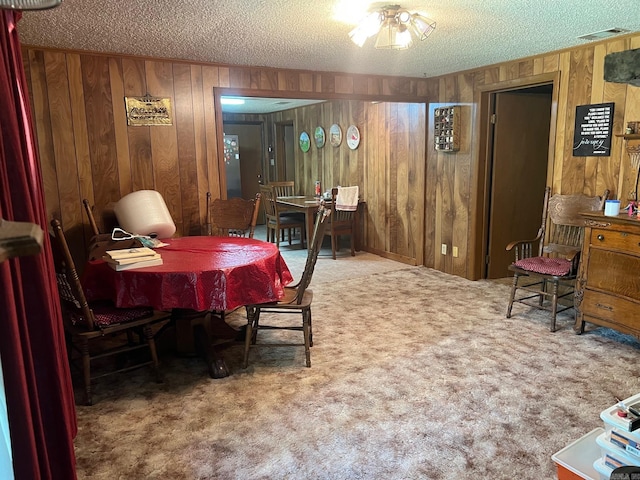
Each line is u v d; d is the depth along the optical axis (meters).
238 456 2.03
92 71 3.56
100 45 3.36
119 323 2.52
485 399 2.46
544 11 2.68
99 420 2.33
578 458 1.67
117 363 2.99
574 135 3.70
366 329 3.48
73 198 3.62
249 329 2.87
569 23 2.94
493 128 4.55
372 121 6.01
